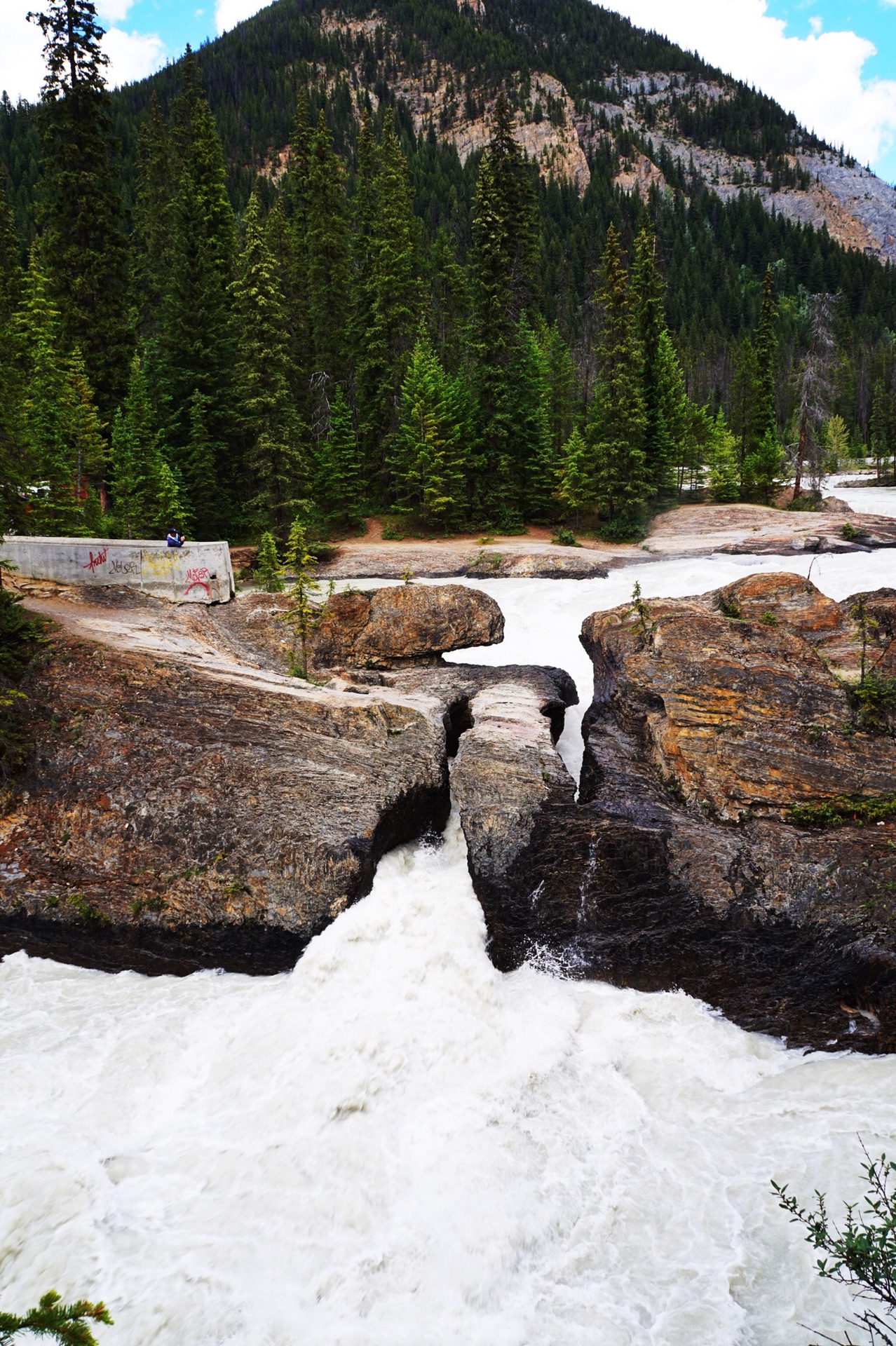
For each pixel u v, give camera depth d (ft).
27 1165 24.73
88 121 111.96
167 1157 25.46
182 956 36.14
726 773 38.91
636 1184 23.99
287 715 44.21
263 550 97.55
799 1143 25.12
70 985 34.88
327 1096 27.43
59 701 43.39
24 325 96.12
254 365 116.06
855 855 34.01
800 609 47.62
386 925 35.17
